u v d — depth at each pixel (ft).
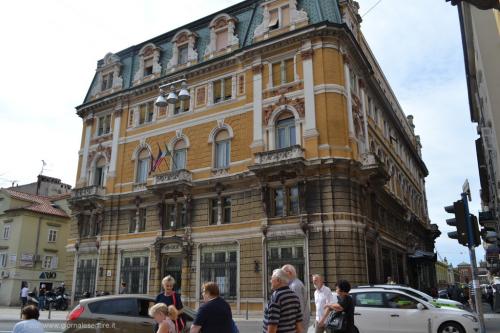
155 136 111.55
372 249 91.35
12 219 151.23
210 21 112.78
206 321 22.29
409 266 133.80
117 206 112.27
